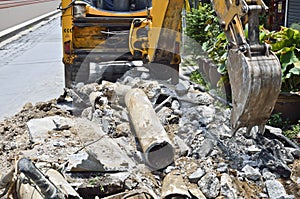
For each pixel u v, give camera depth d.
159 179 3.95
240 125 4.11
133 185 3.72
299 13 9.96
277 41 6.09
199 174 3.83
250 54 3.94
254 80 3.86
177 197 3.58
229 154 4.34
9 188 3.35
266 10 3.95
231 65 4.18
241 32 4.06
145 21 5.74
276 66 3.92
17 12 27.39
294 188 3.96
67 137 4.68
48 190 2.81
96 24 6.38
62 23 6.39
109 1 6.68
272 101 3.99
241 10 3.98
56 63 10.98
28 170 2.80
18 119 5.53
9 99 7.36
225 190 3.70
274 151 4.45
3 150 4.57
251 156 4.32
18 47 14.26
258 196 3.79
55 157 4.07
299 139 5.11
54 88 8.12
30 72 9.80
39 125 5.02
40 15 28.00
